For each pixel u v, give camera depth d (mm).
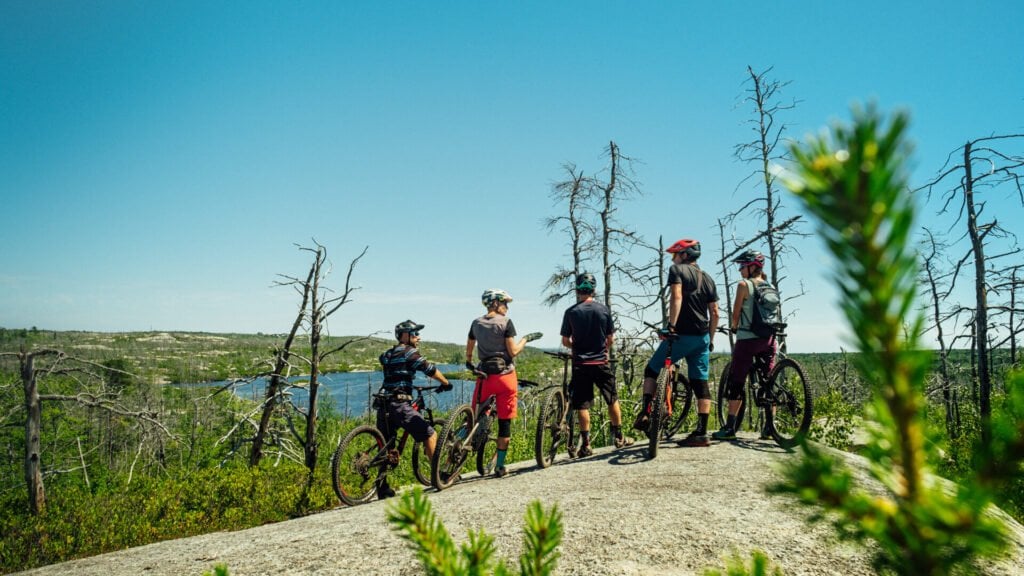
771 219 15242
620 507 4438
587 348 7172
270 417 18609
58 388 31547
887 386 468
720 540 3717
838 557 3395
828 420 9000
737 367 6559
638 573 3314
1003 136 12289
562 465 6906
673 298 6352
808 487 549
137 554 4699
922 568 523
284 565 3818
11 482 22766
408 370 7102
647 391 6688
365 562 3734
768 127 15211
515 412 7113
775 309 6422
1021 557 2229
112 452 32844
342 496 6766
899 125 354
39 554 10250
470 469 11406
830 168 357
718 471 5355
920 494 514
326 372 18078
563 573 3357
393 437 7211
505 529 4043
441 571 882
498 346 7051
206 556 4234
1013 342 13219
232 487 11328
